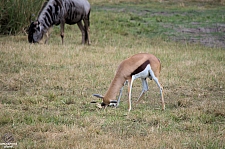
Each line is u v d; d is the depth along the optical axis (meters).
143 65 11.05
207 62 17.30
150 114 10.78
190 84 14.03
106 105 11.07
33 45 19.34
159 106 11.77
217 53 19.64
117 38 22.69
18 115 10.39
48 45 19.61
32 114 10.59
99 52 18.80
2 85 13.30
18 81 13.66
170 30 24.95
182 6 33.19
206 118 10.53
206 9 31.97
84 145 8.53
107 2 33.94
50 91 12.66
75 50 18.66
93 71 15.07
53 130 9.50
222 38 23.62
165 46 21.20
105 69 15.48
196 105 11.85
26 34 22.59
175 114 10.79
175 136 9.23
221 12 30.70
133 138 9.10
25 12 22.53
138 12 29.94
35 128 9.53
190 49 20.64
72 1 20.36
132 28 24.95
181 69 15.88
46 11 20.05
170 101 12.31
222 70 15.88
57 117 10.30
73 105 11.52
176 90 13.41
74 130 9.41
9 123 9.91
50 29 20.56
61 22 20.39
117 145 8.59
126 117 10.53
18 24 22.50
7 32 22.56
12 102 11.63
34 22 19.86
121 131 9.55
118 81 11.03
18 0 22.25
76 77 14.27
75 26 25.14
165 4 34.00
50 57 17.00
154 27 25.33
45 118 10.23
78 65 16.16
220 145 8.77
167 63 16.94
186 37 23.58
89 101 11.89
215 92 13.32
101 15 27.23
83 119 10.23
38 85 13.45
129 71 11.00
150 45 21.34
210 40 23.14
